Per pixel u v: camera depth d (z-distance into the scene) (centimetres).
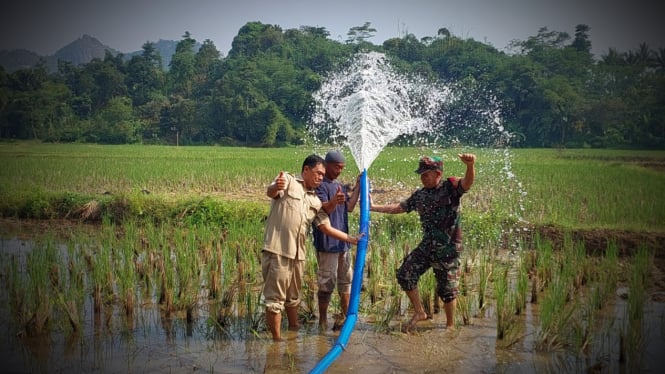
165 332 549
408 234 914
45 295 575
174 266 749
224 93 6750
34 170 1995
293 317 553
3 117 7062
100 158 2766
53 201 1227
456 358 482
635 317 548
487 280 689
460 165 2067
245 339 530
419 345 512
